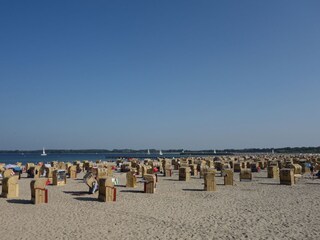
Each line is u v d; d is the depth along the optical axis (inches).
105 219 541.6
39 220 533.0
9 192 750.5
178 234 452.4
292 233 454.3
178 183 1073.5
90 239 429.1
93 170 1109.1
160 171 1540.4
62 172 1010.1
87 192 841.5
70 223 514.0
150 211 607.8
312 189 908.6
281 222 519.2
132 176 948.0
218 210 617.9
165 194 818.8
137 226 496.4
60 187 947.3
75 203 685.3
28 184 1032.8
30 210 611.5
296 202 700.0
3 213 584.7
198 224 509.0
